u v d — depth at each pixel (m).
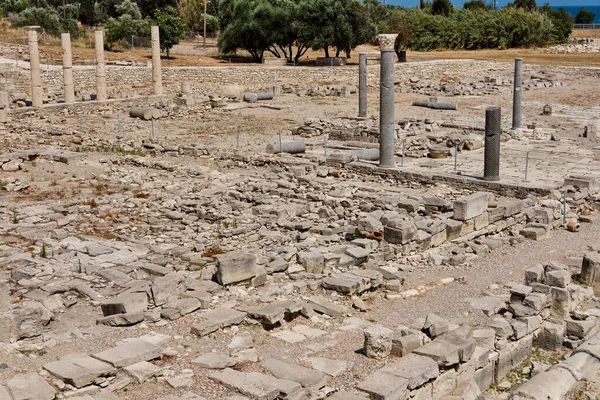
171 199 24.47
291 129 41.84
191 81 59.16
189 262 17.44
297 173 28.70
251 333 12.35
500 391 11.40
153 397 9.55
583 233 20.48
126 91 53.75
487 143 26.45
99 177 28.28
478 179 26.88
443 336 11.09
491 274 16.36
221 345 11.62
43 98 48.84
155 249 18.58
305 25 67.94
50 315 13.30
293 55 79.12
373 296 14.77
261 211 22.42
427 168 30.12
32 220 21.72
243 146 36.28
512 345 12.08
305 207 23.02
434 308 13.84
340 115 46.81
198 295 13.70
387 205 22.78
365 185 27.91
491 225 20.30
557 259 17.47
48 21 68.94
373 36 71.69
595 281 14.63
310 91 57.50
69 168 29.64
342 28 68.56
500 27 87.75
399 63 68.81
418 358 10.27
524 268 16.81
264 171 30.34
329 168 30.17
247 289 14.76
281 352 11.41
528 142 36.75
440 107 49.44
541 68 71.50
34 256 18.05
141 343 11.00
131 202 24.17
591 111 48.00
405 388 9.56
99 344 11.53
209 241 19.41
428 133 38.06
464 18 89.50
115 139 36.47
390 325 12.88
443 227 18.92
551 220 21.06
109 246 19.08
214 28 95.62
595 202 23.89
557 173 29.06
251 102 53.12
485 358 11.30
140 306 13.11
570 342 12.62
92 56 62.53
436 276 16.31
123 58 64.62
